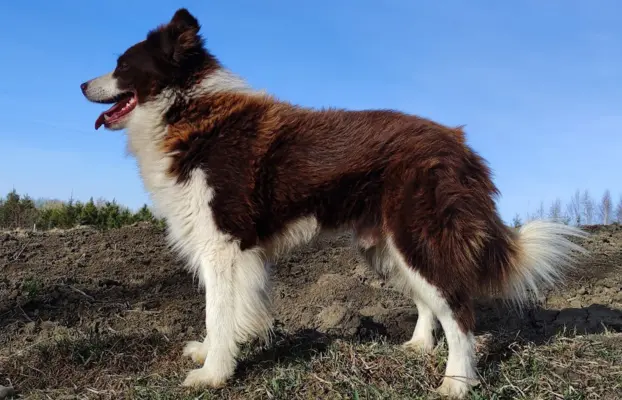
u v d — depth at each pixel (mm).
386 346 1421
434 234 1242
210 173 1309
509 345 1416
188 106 1386
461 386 1238
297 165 1312
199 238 1326
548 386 1257
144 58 1411
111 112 1485
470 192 1262
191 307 1761
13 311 1665
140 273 2037
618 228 2744
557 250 1338
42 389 1334
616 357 1351
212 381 1288
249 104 1364
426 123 1326
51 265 2096
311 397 1246
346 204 1325
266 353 1420
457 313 1252
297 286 1981
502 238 1300
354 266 2154
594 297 1828
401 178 1274
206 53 1428
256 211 1314
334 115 1354
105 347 1472
